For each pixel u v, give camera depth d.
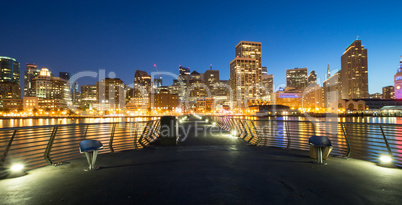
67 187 5.51
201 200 4.74
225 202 4.64
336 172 6.66
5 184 5.70
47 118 169.62
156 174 6.56
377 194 5.04
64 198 4.85
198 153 9.48
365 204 4.55
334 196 4.94
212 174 6.53
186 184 5.70
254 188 5.42
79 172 6.77
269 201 4.69
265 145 11.56
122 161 8.16
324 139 7.70
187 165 7.54
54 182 5.87
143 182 5.88
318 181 5.89
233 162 7.90
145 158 8.62
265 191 5.23
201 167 7.29
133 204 4.56
